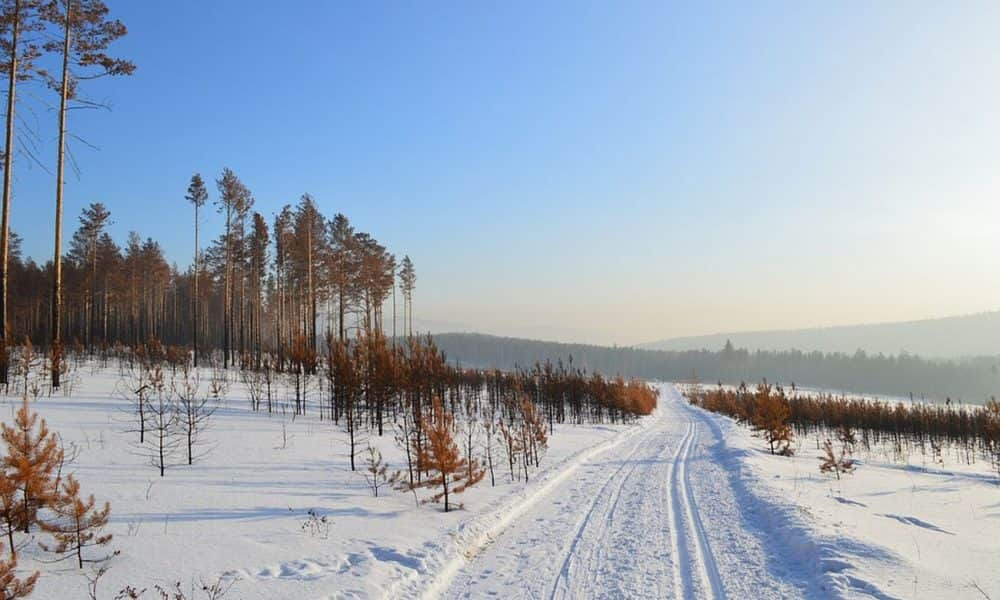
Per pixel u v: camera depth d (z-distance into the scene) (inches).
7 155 754.2
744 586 316.5
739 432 1530.5
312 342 1561.3
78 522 304.0
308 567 322.0
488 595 309.9
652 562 363.6
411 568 340.2
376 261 1939.0
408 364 1035.9
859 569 318.3
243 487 489.7
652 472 778.8
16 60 754.8
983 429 1555.1
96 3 804.0
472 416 1444.4
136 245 2303.2
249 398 1090.7
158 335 2701.8
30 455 306.3
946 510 593.9
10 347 829.2
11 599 236.1
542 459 860.6
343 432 834.8
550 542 418.3
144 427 655.8
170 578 291.6
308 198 1744.6
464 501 542.6
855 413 2327.8
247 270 1943.9
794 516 450.9
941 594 284.2
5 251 761.6
